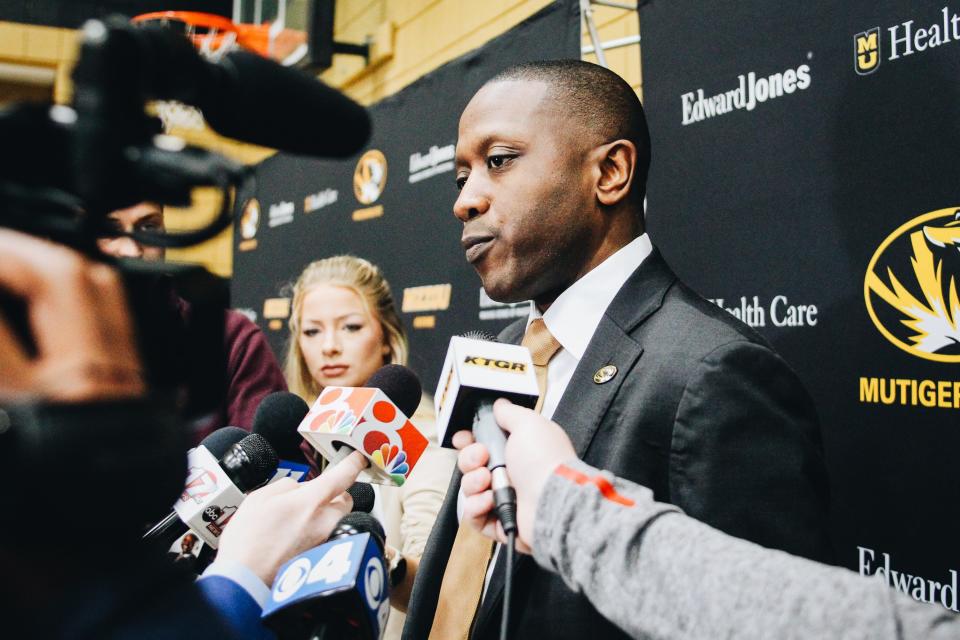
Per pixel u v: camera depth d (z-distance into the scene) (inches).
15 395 15.4
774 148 58.8
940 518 48.1
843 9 54.2
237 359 90.0
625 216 44.1
